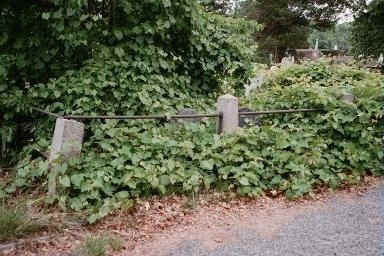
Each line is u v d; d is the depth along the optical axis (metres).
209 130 5.12
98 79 4.93
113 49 5.18
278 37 32.31
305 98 5.74
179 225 3.74
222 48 6.42
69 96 4.94
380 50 14.96
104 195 3.99
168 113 4.86
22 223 3.34
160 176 4.20
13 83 5.18
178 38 5.91
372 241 3.29
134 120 4.97
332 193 4.54
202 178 4.37
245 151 4.66
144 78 5.16
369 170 5.14
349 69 8.39
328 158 5.00
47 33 5.12
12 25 5.09
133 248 3.29
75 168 4.04
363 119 5.30
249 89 8.60
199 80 6.46
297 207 4.16
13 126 5.27
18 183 4.20
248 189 4.33
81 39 4.92
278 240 3.38
